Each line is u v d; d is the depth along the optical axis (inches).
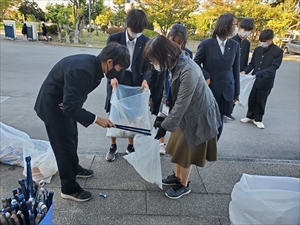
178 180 87.8
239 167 107.5
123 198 84.1
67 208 78.0
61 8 679.7
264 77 146.1
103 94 219.3
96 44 702.5
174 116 70.2
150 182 87.7
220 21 98.7
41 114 71.6
